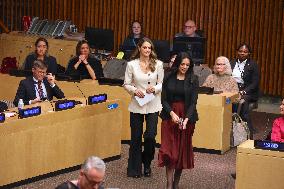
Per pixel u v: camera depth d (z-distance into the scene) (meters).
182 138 9.56
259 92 13.85
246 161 8.53
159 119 12.05
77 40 16.12
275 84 17.09
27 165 9.86
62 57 16.06
